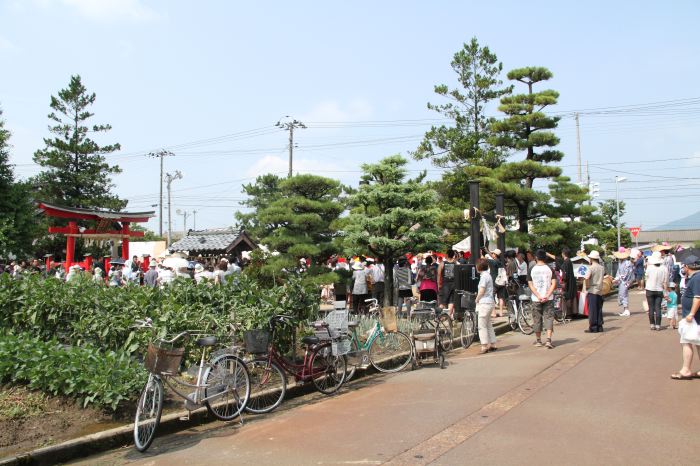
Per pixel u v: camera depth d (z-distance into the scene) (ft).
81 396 22.95
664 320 52.16
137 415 19.84
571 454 17.16
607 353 34.68
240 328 26.73
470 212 50.31
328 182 56.29
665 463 16.29
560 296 52.54
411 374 31.45
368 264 58.18
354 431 20.53
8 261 88.43
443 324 38.37
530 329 46.65
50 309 31.45
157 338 22.58
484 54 102.47
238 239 104.94
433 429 20.17
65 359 24.17
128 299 31.01
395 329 33.99
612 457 16.84
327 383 28.37
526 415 21.49
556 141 75.25
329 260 61.41
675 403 22.79
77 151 126.11
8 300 33.14
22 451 18.45
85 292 32.19
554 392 25.00
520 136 78.38
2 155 81.61
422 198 55.01
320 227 56.13
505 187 70.03
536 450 17.58
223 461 18.04
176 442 20.66
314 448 18.81
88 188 127.85
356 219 55.21
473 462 16.70
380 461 17.16
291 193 57.47
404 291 52.24
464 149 97.25
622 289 56.65
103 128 130.21
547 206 75.25
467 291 44.47
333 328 28.91
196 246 111.14
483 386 26.89
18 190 81.20
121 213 94.48
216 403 23.39
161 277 52.70
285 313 28.40
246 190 143.13
